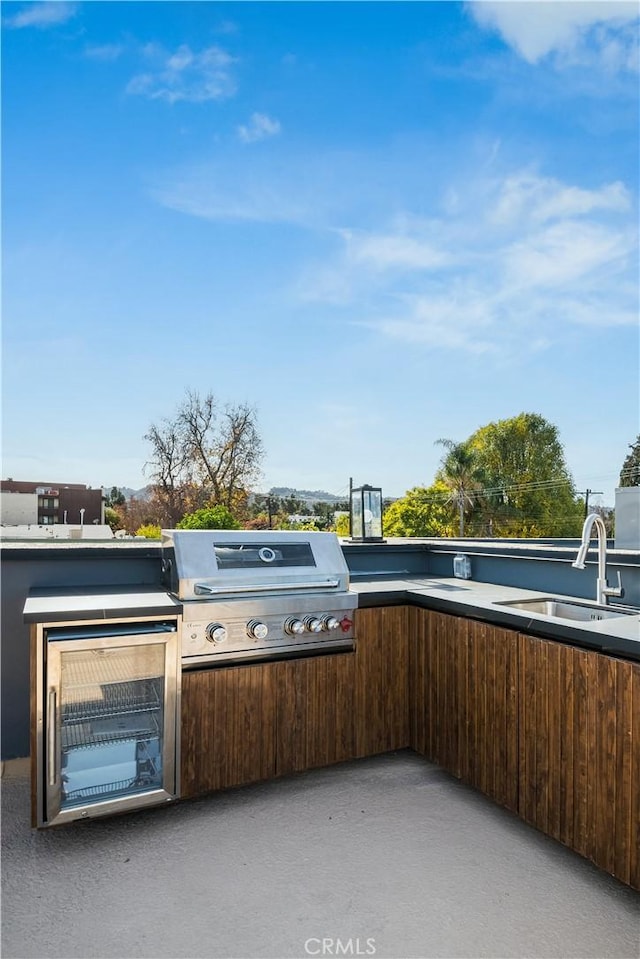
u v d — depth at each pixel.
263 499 18.98
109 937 1.76
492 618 2.46
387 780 2.79
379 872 2.08
